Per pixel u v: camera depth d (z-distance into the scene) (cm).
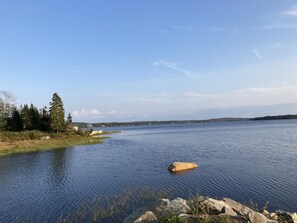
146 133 14575
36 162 4575
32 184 3047
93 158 4953
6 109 10694
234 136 9288
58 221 1897
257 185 2656
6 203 2372
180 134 12106
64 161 4647
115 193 2534
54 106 9631
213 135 10312
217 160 4191
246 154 4716
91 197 2442
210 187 2642
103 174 3472
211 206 1444
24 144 7156
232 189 2552
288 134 9175
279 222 1429
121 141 8806
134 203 2203
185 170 3491
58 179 3262
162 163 4141
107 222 1838
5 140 7744
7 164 4422
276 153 4697
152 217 1404
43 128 10256
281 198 2258
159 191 2541
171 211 1445
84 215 1983
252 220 1260
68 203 2298
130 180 3067
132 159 4700
